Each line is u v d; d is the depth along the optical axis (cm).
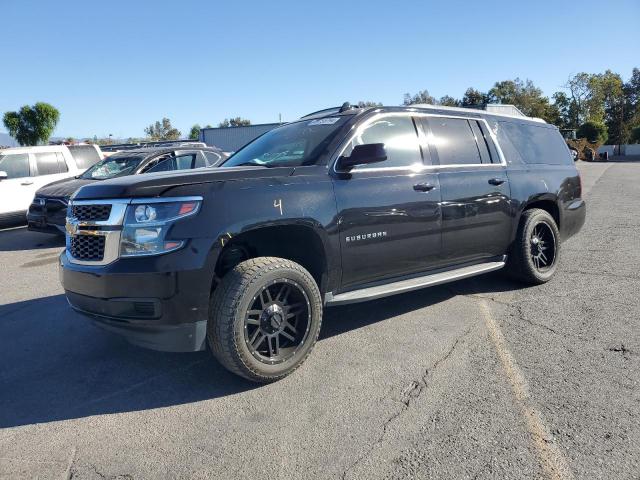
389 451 262
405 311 484
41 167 1200
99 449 275
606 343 387
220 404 320
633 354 365
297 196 352
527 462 248
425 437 273
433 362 367
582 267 625
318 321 360
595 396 308
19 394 343
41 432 294
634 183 1881
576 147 4778
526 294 523
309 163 379
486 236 489
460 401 309
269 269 331
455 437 272
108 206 322
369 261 396
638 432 268
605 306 472
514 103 7619
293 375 355
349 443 271
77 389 349
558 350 378
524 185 528
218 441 278
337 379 347
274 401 320
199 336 317
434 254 444
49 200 902
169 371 372
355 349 397
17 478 251
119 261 312
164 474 251
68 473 254
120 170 939
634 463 244
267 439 278
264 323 337
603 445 259
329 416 299
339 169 384
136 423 301
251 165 409
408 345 401
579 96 7638
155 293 303
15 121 3378
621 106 7900
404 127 441
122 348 421
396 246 411
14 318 513
